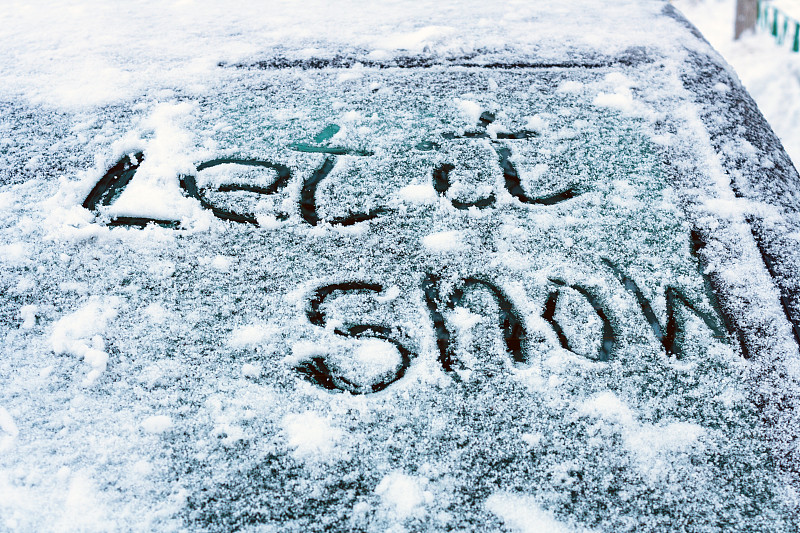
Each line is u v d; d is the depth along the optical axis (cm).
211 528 103
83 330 115
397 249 123
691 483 106
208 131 137
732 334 116
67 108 141
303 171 131
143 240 123
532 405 110
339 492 105
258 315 117
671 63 150
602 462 107
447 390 111
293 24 162
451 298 119
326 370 113
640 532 103
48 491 104
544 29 160
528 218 126
